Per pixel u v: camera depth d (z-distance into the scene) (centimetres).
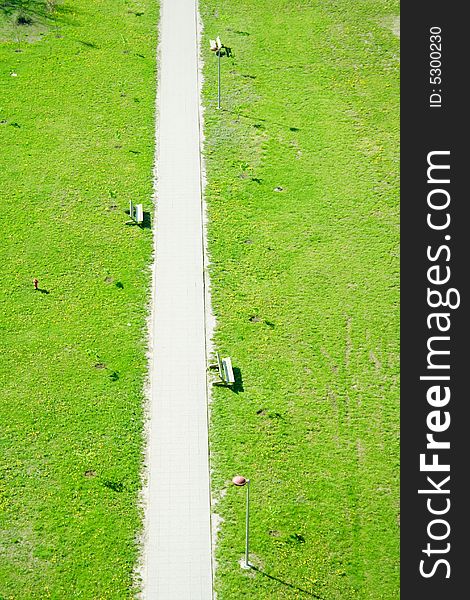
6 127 6425
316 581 4109
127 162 6178
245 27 7388
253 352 5044
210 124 6481
